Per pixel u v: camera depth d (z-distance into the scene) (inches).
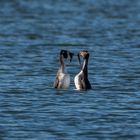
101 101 1096.8
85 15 2824.8
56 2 3440.0
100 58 1582.2
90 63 1501.0
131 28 2330.2
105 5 3346.5
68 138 889.5
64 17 2731.3
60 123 960.9
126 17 2753.4
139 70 1401.3
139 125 952.3
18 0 3511.3
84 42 1918.1
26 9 3093.0
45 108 1049.5
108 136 900.0
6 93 1162.0
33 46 1830.7
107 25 2427.4
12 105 1071.0
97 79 1295.5
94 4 3383.4
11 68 1429.6
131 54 1652.3
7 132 917.2
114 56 1616.6
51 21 2568.9
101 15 2834.6
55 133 911.7
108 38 2016.5
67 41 1945.1
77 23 2500.0
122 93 1160.2
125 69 1413.6
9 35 2105.1
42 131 921.5
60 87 1191.6
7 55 1637.6
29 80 1285.7
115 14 2886.3
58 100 1104.2
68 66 1461.6
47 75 1346.0
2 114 1012.5
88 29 2283.5
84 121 971.3
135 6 3314.5
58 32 2188.7
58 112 1024.2
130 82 1264.8
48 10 3053.6
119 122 967.0
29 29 2288.4
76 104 1075.9
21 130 925.8
